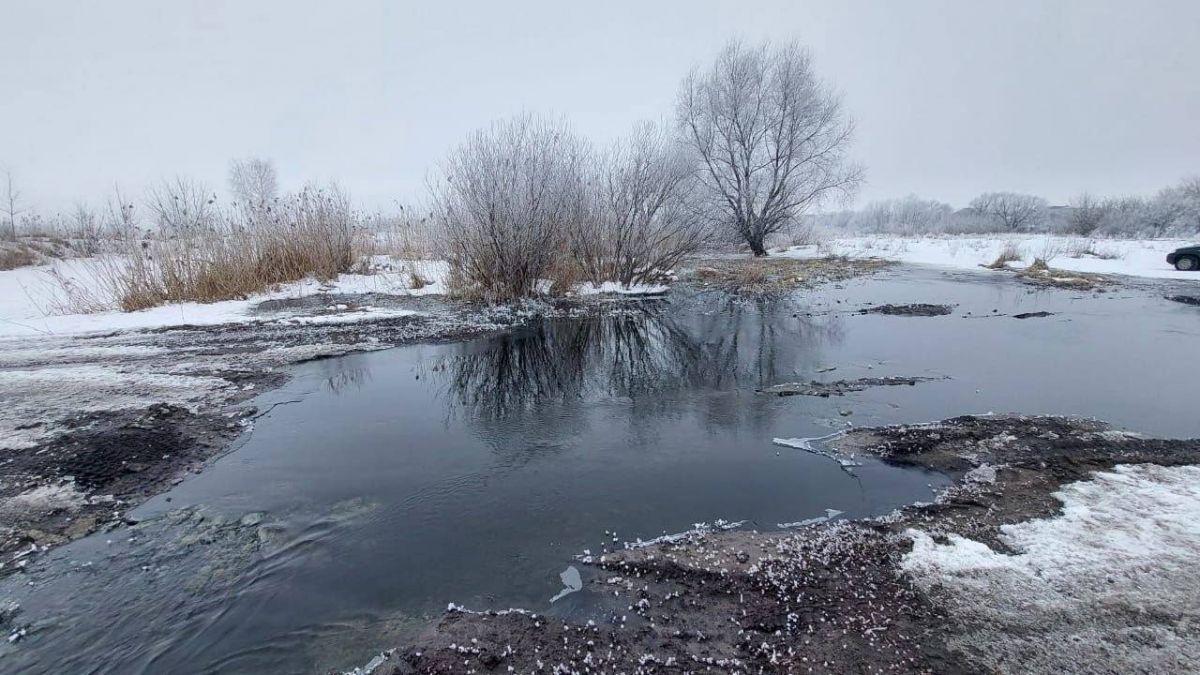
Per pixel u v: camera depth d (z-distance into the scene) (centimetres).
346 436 620
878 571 369
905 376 823
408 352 990
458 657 306
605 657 304
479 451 583
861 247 3156
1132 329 1125
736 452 576
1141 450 539
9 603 351
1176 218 3822
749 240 2730
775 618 331
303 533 429
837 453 566
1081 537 394
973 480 489
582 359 964
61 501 463
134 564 389
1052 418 631
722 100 2517
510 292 1441
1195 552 373
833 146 2564
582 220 1589
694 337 1116
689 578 371
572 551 405
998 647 301
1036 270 2000
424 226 1877
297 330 1114
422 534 429
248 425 643
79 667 304
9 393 709
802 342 1056
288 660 307
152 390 731
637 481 514
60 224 2634
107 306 1328
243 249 1546
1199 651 293
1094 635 306
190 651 315
